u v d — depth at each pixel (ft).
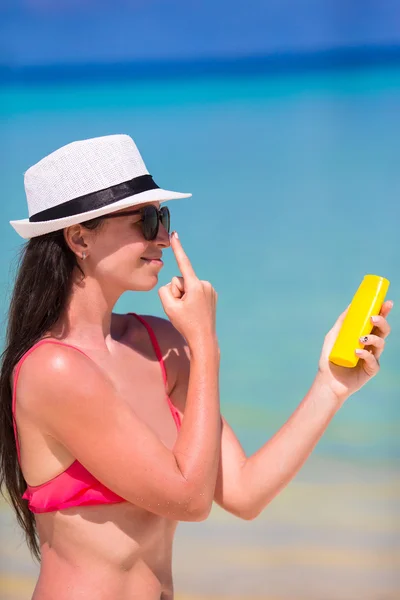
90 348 23.79
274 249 97.76
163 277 89.20
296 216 105.40
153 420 24.40
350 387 24.91
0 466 24.48
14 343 23.13
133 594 23.65
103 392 22.09
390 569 47.01
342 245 98.22
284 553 48.80
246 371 74.43
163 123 134.31
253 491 24.86
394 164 117.60
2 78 156.46
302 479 57.67
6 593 44.75
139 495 22.06
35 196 23.49
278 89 144.97
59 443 22.70
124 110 140.26
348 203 108.06
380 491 55.47
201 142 126.82
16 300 23.39
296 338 80.28
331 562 47.93
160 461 21.99
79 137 128.26
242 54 158.71
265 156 121.49
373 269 93.45
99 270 23.41
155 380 25.18
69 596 22.99
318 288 89.81
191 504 22.13
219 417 22.97
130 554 23.41
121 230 23.07
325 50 155.02
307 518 52.85
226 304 86.79
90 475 22.84
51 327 23.35
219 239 99.45
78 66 159.53
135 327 25.95
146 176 23.81
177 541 50.62
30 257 23.41
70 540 23.24
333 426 64.90
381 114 131.95
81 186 22.93
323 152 121.60
